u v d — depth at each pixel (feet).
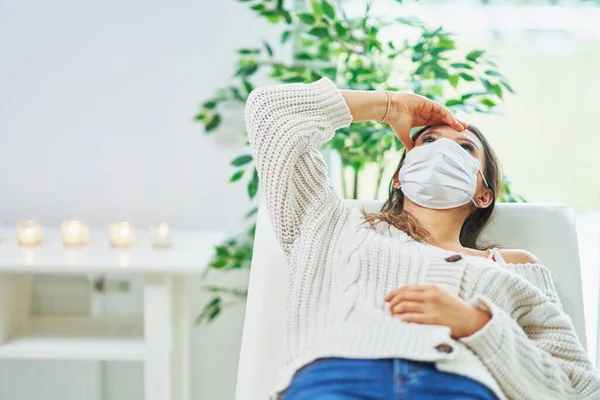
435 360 3.70
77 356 5.90
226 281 7.15
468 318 3.92
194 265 5.71
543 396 4.00
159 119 6.95
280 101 4.69
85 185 7.03
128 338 6.18
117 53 6.86
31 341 6.01
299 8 7.18
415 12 7.11
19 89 6.89
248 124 4.74
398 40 7.06
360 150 6.33
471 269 4.27
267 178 4.61
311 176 4.69
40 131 6.95
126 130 6.97
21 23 6.82
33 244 6.31
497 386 3.78
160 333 5.88
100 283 7.02
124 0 6.80
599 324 6.88
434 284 4.20
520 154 7.22
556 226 5.08
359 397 3.63
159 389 5.94
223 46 6.87
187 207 7.07
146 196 7.05
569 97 7.16
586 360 4.26
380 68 6.40
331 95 4.81
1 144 6.97
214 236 6.85
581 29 7.14
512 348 3.90
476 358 3.85
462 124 4.98
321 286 4.34
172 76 6.89
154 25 6.84
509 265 4.63
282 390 3.93
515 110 7.18
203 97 6.92
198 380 7.32
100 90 6.91
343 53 6.48
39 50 6.85
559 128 7.18
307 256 4.43
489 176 5.00
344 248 4.44
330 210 4.67
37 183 7.02
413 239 4.71
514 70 7.16
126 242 6.30
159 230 6.31
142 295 7.06
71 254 6.01
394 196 5.17
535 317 4.33
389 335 3.84
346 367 3.74
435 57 6.04
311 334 4.12
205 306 7.18
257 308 4.77
